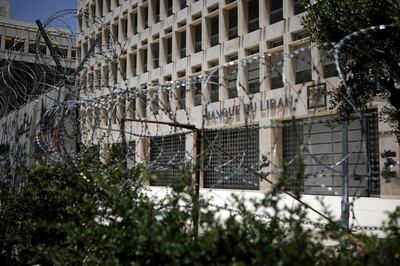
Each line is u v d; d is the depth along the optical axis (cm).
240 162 566
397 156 1311
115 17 3666
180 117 2177
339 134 1627
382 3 696
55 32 853
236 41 2389
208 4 2608
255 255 263
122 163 577
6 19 4162
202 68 2622
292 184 296
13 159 952
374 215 988
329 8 784
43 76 800
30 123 898
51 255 382
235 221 288
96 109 643
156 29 3111
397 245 265
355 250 318
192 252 269
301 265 252
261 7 2244
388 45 672
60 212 490
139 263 294
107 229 350
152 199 418
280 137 1806
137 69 3303
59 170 528
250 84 2069
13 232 569
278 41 2202
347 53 711
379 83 776
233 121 1841
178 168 380
